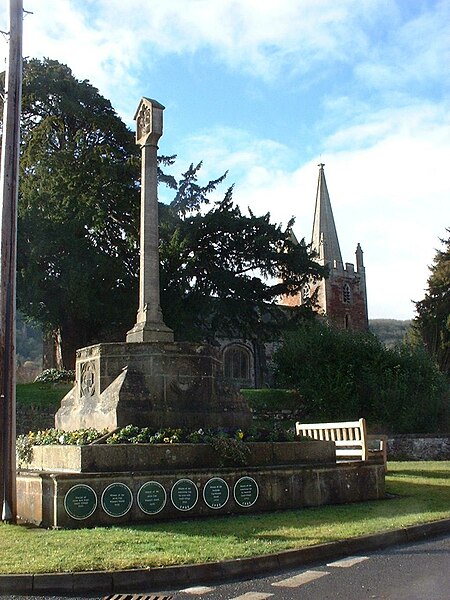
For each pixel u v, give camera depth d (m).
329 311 78.44
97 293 37.16
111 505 10.25
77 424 13.84
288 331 38.50
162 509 10.57
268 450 12.20
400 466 21.70
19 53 12.27
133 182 40.12
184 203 44.91
